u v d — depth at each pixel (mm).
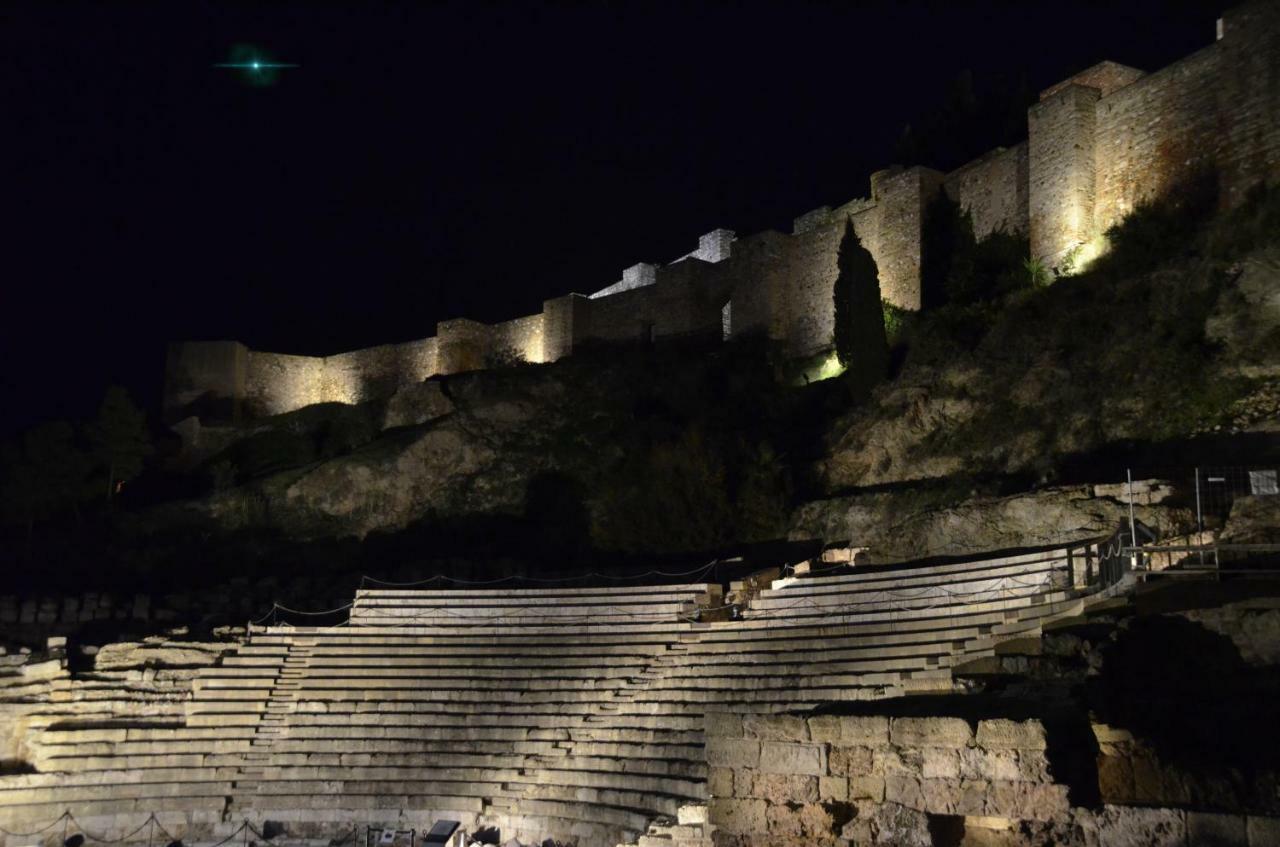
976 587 23719
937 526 28781
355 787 25859
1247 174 34656
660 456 41906
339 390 67438
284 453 58719
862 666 22047
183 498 56844
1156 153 37844
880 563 29734
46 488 51750
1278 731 11797
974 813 10141
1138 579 18422
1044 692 13594
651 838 17766
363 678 29234
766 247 52531
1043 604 20703
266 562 48156
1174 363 30891
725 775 11602
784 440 42688
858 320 41938
